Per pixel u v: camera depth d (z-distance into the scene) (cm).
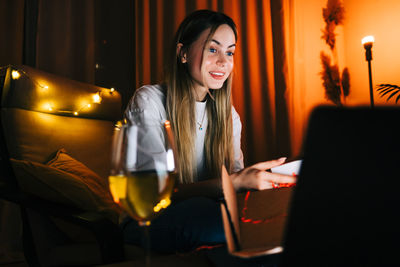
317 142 23
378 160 23
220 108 129
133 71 238
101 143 143
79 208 85
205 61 119
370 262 23
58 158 115
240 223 39
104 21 233
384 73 260
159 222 61
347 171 23
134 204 38
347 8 296
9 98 111
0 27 205
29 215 100
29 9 210
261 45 272
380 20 263
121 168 38
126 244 82
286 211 43
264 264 39
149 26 241
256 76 270
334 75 294
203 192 74
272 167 71
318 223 24
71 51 221
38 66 212
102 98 153
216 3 255
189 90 122
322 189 23
